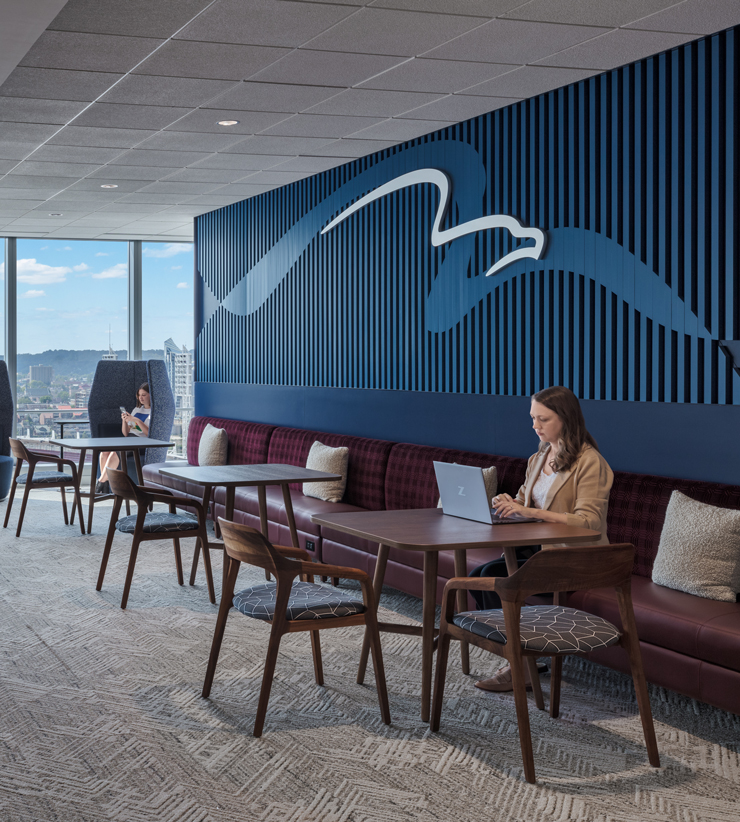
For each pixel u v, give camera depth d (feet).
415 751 11.51
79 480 27.89
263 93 18.78
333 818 9.76
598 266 17.76
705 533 13.41
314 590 13.00
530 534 12.16
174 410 36.76
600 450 17.65
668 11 14.23
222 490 26.07
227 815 9.80
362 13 14.32
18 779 10.64
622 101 17.28
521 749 10.80
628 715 12.87
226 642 16.16
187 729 12.16
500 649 10.84
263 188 29.68
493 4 13.94
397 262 23.81
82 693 13.52
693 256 15.92
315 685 13.96
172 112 20.21
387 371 24.34
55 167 26.02
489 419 20.40
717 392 15.56
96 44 15.69
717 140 15.42
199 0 13.74
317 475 19.90
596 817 9.81
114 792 10.32
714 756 11.46
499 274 20.31
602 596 13.44
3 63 15.48
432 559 12.41
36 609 18.29
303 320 28.40
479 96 19.13
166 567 22.45
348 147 23.88
